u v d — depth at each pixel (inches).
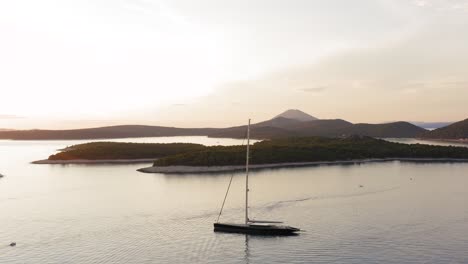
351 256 2332.7
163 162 7298.2
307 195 4367.6
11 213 3518.7
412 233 2787.9
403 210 3567.9
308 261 2269.9
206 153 7637.8
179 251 2470.5
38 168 7637.8
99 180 5807.1
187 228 2984.7
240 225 2851.9
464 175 6254.9
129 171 7076.8
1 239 2731.3
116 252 2455.7
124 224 3112.7
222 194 4478.3
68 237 2770.7
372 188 4872.0
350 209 3629.4
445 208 3649.1
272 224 2903.5
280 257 2342.5
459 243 2559.1
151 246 2568.9
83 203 3976.4
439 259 2272.4
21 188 5019.7
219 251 2460.6
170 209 3654.0
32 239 2726.4
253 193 4515.3
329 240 2640.3
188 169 7047.2
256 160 7800.2
